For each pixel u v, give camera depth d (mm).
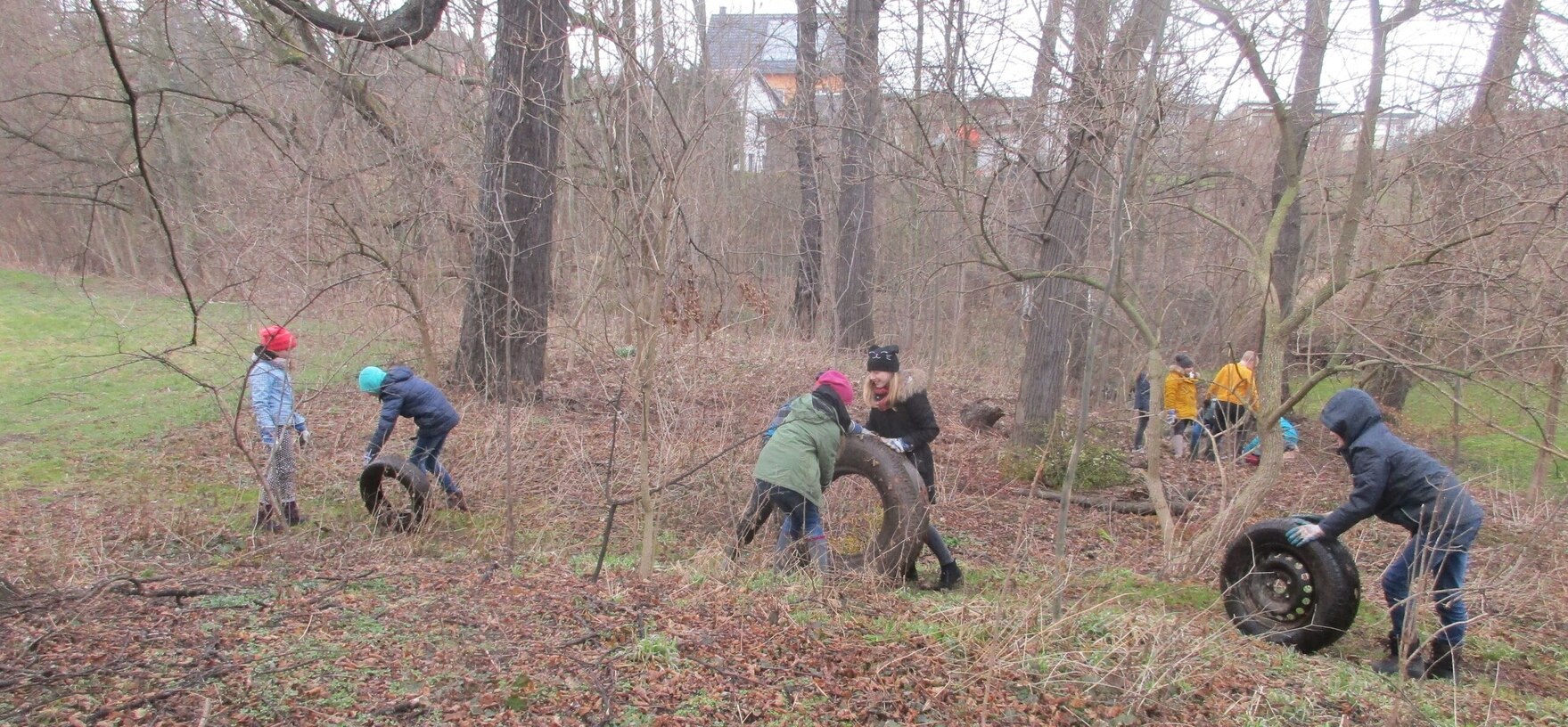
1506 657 5215
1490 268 5945
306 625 4121
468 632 4152
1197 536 6574
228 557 5465
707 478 7211
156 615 4168
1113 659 4207
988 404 12453
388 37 8898
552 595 4758
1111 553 7094
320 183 8594
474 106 10414
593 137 5539
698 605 4719
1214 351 15117
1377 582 6410
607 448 8414
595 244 8906
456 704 3418
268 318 6199
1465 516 4648
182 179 13234
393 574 5070
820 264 16516
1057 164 7668
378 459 6262
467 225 9930
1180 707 3848
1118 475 9391
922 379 6289
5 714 3088
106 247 19312
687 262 5871
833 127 8828
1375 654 5211
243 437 8484
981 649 4258
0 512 6051
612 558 5895
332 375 7465
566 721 3354
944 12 6840
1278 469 6398
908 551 5703
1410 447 4816
